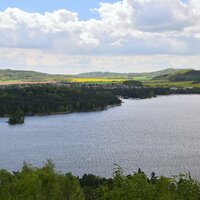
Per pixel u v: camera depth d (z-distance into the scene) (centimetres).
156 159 12275
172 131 19250
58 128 19762
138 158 12475
